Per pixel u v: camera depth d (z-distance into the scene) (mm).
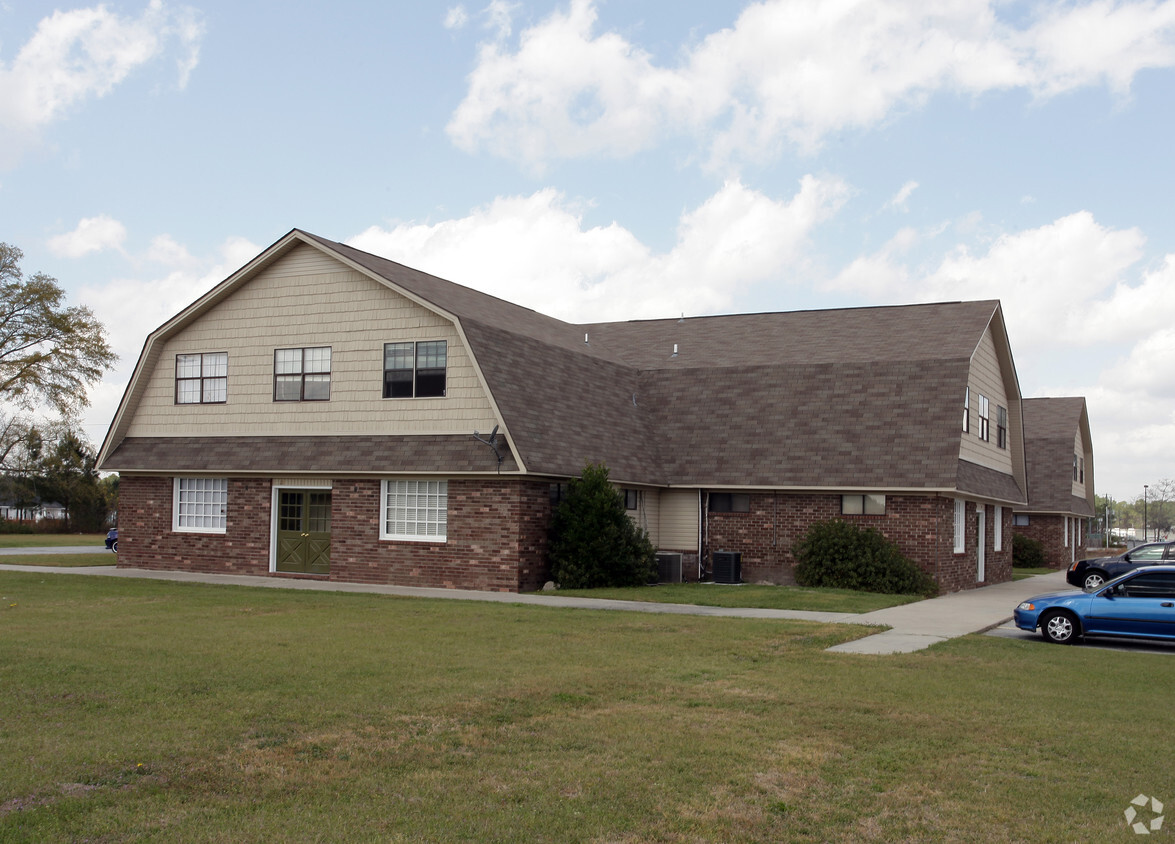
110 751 8898
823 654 15148
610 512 25672
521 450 24281
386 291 26891
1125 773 8766
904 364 29703
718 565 28297
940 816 7617
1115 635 17484
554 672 13062
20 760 8594
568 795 7934
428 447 25797
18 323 64000
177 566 29500
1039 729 10305
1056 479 47344
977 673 13703
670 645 15727
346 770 8492
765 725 10289
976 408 31188
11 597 21656
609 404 30000
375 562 26422
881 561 26422
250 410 28609
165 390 29984
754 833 7207
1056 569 46594
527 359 27438
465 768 8617
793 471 28328
